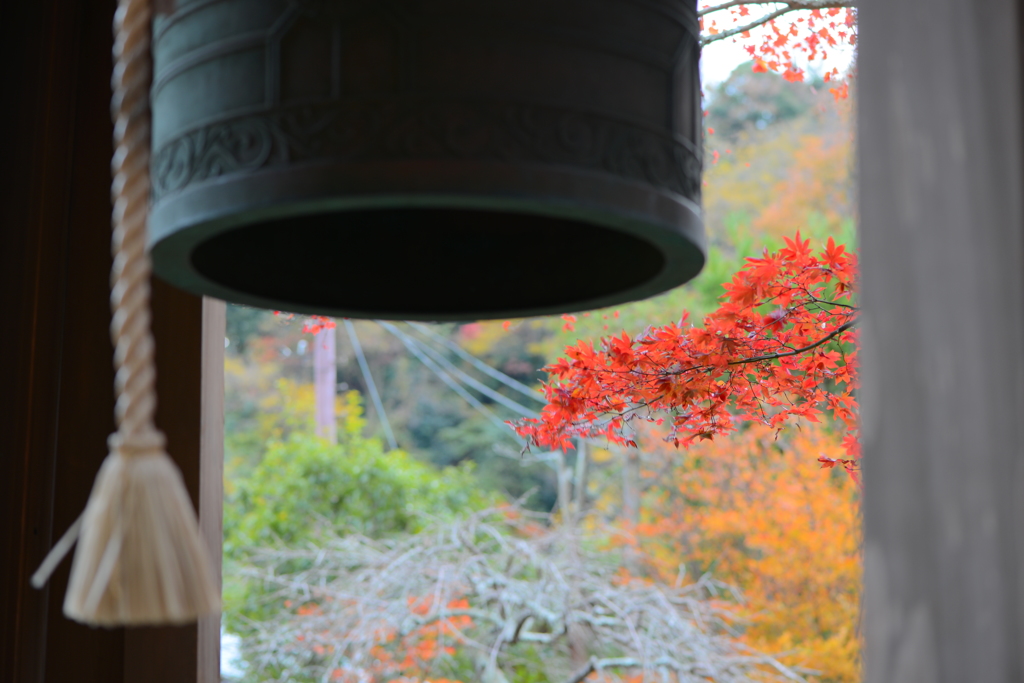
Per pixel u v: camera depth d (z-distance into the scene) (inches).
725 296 78.8
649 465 275.3
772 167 397.1
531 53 32.7
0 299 58.2
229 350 476.4
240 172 32.3
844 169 359.9
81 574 28.5
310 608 227.1
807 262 78.7
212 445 61.5
